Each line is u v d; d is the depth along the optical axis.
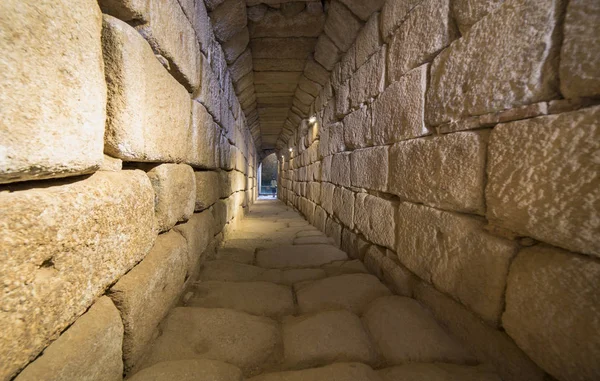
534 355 0.96
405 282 1.80
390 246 2.01
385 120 2.11
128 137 1.11
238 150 4.96
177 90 1.71
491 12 1.15
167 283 1.43
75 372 0.75
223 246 3.17
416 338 1.35
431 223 1.53
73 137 0.78
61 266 0.73
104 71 1.04
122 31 1.06
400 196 1.88
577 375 0.84
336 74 3.56
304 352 1.29
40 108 0.67
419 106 1.65
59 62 0.73
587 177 0.81
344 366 1.16
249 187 8.30
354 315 1.56
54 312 0.71
